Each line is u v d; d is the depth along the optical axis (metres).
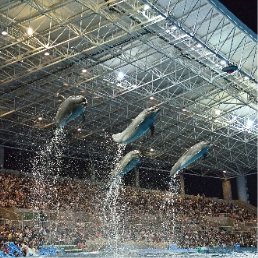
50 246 28.34
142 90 34.22
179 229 41.91
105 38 26.72
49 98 33.12
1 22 21.89
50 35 25.83
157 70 30.97
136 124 11.32
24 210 34.56
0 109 33.56
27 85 30.16
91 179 46.34
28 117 35.84
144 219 41.22
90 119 37.78
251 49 29.52
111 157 47.25
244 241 43.53
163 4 23.84
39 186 40.22
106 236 34.56
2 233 26.83
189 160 13.47
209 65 29.94
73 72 29.69
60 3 22.62
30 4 20.89
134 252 30.28
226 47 28.72
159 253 30.45
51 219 34.97
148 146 45.84
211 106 37.91
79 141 42.97
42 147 42.41
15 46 26.14
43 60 27.94
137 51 28.83
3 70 27.55
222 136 47.53
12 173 40.12
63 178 43.41
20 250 25.62
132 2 23.44
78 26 25.16
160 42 27.61
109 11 23.58
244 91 34.84
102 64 29.53
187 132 45.19
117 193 44.88
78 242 31.52
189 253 31.03
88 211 39.44
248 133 45.91
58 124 10.77
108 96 33.09
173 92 36.00
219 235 43.62
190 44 27.36
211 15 23.67
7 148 42.12
